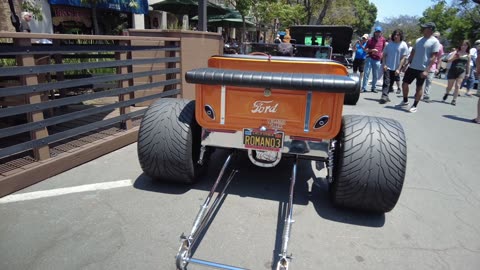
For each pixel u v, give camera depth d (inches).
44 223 113.8
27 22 341.7
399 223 126.9
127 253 101.2
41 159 145.6
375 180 115.2
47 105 142.5
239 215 125.0
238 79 113.3
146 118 132.2
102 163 165.8
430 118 320.5
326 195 144.6
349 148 116.4
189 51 251.8
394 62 370.3
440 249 112.3
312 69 122.6
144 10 566.6
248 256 102.5
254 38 1510.8
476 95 510.6
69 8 468.8
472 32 1788.9
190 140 130.1
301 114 116.6
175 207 128.0
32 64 133.1
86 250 101.6
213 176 156.8
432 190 159.0
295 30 380.5
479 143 243.1
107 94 175.0
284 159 182.2
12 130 129.6
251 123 121.9
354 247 110.5
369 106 361.1
